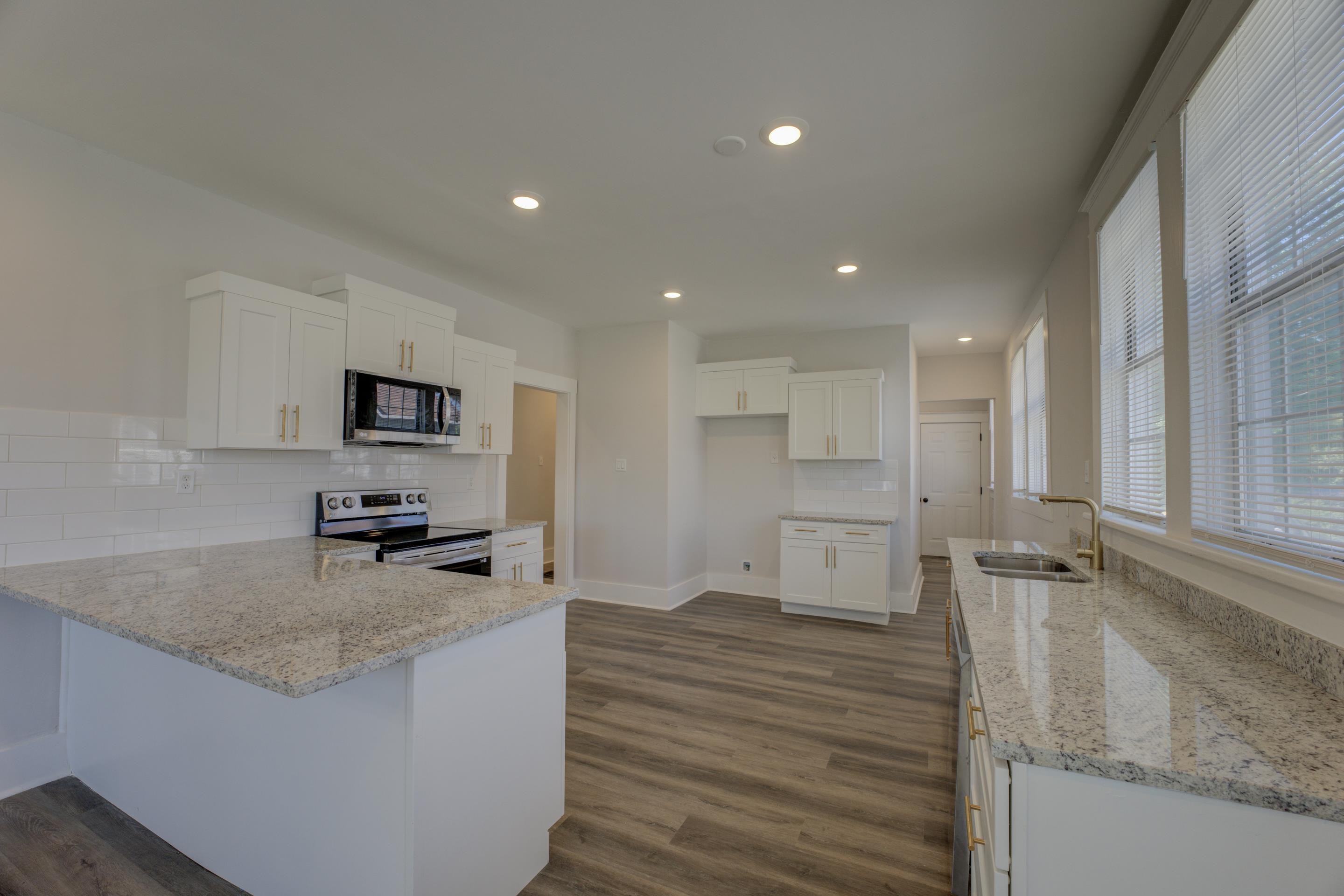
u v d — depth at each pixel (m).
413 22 1.67
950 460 7.61
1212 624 1.46
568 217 2.93
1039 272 3.69
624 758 2.44
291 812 1.54
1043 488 4.02
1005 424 6.00
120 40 1.75
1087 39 1.71
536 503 6.50
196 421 2.51
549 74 1.89
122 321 2.40
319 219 2.96
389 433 3.01
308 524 3.06
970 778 1.33
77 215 2.28
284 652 1.25
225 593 1.78
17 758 2.14
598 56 1.81
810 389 4.96
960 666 1.81
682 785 2.24
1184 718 0.94
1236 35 1.34
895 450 5.02
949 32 1.69
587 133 2.22
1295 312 1.17
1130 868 0.82
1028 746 0.85
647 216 2.91
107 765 2.10
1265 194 1.27
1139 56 1.78
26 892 1.68
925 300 4.33
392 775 1.35
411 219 2.95
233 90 1.99
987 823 1.01
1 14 1.65
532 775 1.74
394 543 2.89
